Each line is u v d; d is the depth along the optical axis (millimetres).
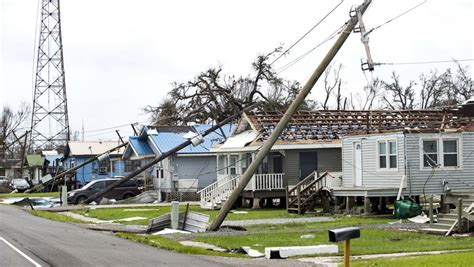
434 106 70625
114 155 62906
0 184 69312
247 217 30719
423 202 30500
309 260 16719
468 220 22375
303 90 24438
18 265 15047
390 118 38344
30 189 61906
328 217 29547
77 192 45938
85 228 26547
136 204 44438
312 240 21234
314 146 37125
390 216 29094
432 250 18359
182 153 48312
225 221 28703
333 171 37844
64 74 79000
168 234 23750
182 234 23750
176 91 68625
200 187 48375
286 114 24656
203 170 49156
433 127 32406
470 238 20969
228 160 41031
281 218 29672
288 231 24172
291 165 37531
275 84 68812
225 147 39406
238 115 41750
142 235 23531
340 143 37312
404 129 30516
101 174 65938
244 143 38000
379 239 21125
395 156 30016
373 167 31328
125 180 44531
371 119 38812
